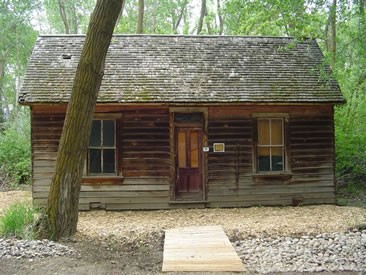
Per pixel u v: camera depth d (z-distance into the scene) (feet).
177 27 89.45
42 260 20.11
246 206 37.88
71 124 24.47
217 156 37.76
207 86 37.88
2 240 22.89
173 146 37.37
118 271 18.88
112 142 37.19
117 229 28.25
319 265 19.85
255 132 38.11
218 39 44.50
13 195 43.75
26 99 34.88
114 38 43.50
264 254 21.81
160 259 21.17
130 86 37.17
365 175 48.98
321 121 38.93
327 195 38.75
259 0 41.06
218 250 21.98
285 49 42.98
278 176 38.14
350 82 50.16
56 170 24.71
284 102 36.96
